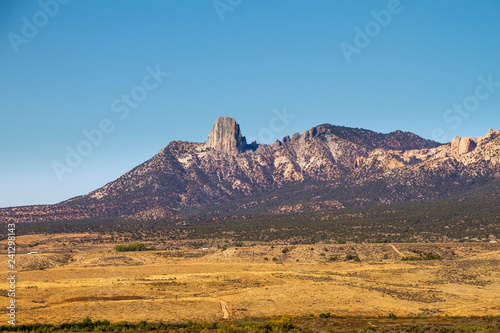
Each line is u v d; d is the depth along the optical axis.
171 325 103.25
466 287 141.50
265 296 130.12
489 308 118.38
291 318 109.00
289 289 136.88
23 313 114.38
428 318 109.94
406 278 153.88
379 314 114.50
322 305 122.12
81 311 116.00
